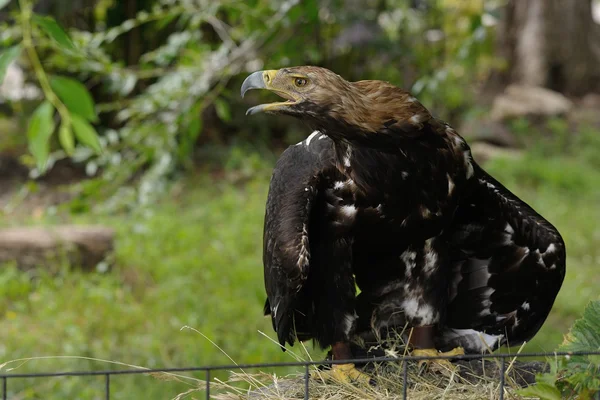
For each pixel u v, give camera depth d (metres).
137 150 12.88
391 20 21.31
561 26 26.70
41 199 17.39
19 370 10.56
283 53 11.40
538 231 6.00
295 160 5.84
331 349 5.91
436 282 5.89
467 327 6.30
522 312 6.24
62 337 11.33
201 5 12.18
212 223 15.92
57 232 13.25
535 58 26.56
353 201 5.57
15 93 22.12
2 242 12.94
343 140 5.47
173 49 11.61
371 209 5.57
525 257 6.09
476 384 5.46
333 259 5.75
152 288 13.21
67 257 13.09
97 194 12.94
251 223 15.68
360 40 19.73
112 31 11.40
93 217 15.51
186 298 12.46
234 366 4.01
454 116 23.02
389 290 5.99
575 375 4.29
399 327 6.04
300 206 5.57
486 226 6.11
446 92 21.03
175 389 10.30
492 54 27.06
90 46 11.30
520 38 26.78
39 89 19.98
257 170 18.95
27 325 11.76
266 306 6.16
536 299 6.20
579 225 16.58
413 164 5.48
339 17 19.28
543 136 23.34
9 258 12.92
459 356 4.30
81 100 6.46
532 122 24.20
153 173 12.62
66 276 12.89
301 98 5.38
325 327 5.83
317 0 10.28
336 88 5.35
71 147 6.78
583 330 4.49
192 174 18.59
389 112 5.38
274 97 20.36
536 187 19.31
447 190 5.60
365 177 5.50
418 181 5.52
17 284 12.59
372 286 6.04
